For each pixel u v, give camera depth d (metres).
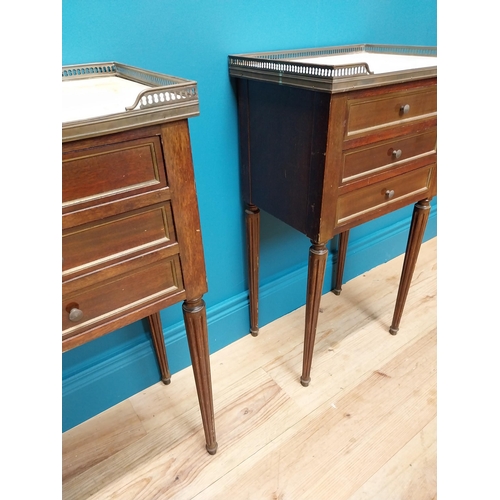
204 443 1.01
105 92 0.68
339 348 1.29
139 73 0.74
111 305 0.65
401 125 0.88
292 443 1.00
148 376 1.16
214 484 0.92
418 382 1.17
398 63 0.93
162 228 0.65
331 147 0.78
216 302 1.24
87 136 0.52
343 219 0.90
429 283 1.60
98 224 0.58
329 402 1.11
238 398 1.13
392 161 0.92
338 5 1.08
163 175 0.61
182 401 1.13
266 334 1.36
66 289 0.59
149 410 1.11
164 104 0.56
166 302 0.71
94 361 1.06
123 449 1.00
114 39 0.78
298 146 0.85
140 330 1.11
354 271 1.64
